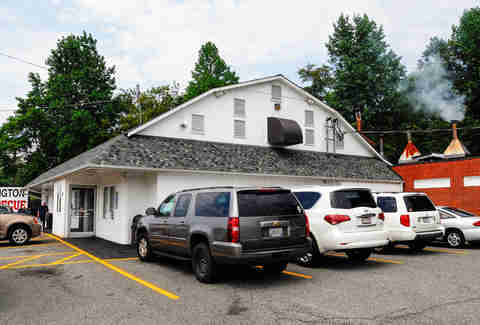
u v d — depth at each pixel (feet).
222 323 17.34
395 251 41.32
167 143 55.26
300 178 64.54
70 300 21.54
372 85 145.79
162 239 30.96
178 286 24.68
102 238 55.98
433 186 69.56
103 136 121.49
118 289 23.99
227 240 23.63
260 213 24.49
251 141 68.03
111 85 134.51
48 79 128.06
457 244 44.65
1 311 19.60
